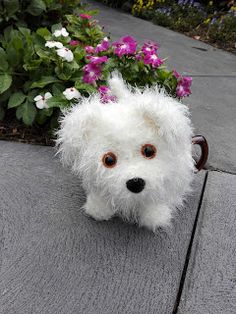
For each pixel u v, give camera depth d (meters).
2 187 0.43
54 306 0.30
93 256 0.35
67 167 0.47
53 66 0.55
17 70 0.56
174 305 0.31
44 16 0.71
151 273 0.34
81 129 0.32
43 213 0.40
